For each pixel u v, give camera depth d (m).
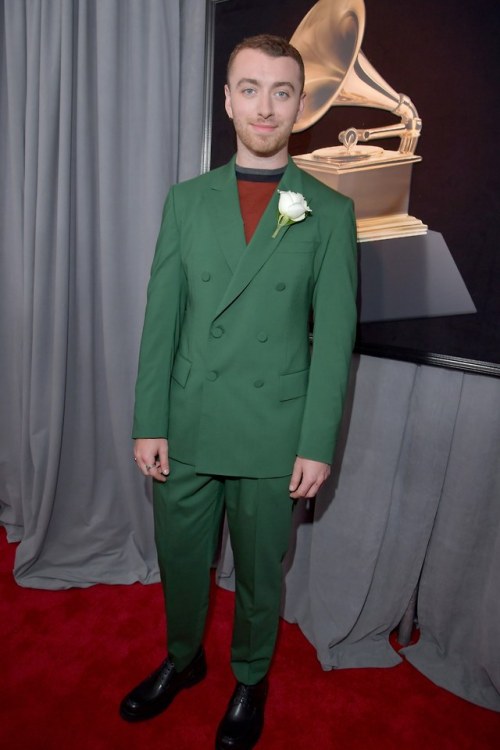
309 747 1.29
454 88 1.21
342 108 1.36
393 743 1.31
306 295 1.15
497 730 1.36
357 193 1.38
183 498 1.23
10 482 2.04
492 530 1.43
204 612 1.35
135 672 1.47
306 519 1.68
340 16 1.32
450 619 1.51
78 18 1.61
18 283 1.89
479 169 1.21
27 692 1.39
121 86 1.63
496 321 1.25
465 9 1.16
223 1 1.47
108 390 1.82
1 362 2.01
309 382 1.12
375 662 1.55
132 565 1.90
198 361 1.16
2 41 1.81
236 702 1.31
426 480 1.46
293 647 1.61
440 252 1.30
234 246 1.11
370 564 1.55
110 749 1.25
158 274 1.19
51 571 1.85
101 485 1.92
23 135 1.78
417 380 1.44
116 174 1.67
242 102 1.06
